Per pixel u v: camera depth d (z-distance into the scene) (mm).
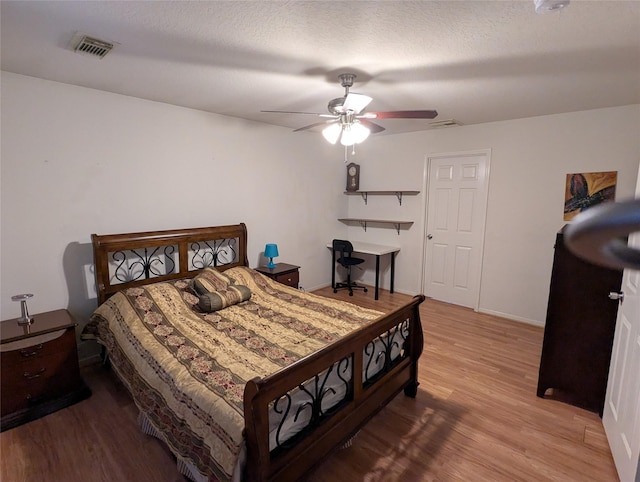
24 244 2654
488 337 3666
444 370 3014
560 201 3732
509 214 4082
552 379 2586
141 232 3174
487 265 4316
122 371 2355
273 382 1479
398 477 1929
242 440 1462
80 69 2424
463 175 4457
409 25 1805
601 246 222
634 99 3084
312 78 2578
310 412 1816
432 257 4875
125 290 2852
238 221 4066
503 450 2117
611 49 2062
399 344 2557
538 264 3938
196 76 2559
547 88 2791
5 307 2607
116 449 2090
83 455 2045
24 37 1943
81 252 2924
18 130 2559
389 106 3359
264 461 1492
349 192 5484
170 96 3074
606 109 3385
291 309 2941
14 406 2303
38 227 2705
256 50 2104
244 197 4102
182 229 3471
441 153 4547
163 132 3324
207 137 3668
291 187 4660
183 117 3453
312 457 1743
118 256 3109
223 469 1458
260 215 4309
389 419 2398
